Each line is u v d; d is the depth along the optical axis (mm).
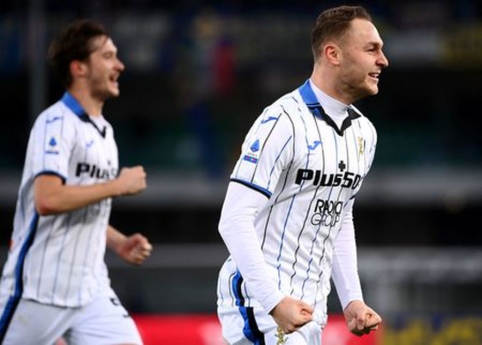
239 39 67812
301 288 12969
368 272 29219
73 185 16047
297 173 12547
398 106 75125
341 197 13047
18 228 16391
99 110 16922
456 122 73938
